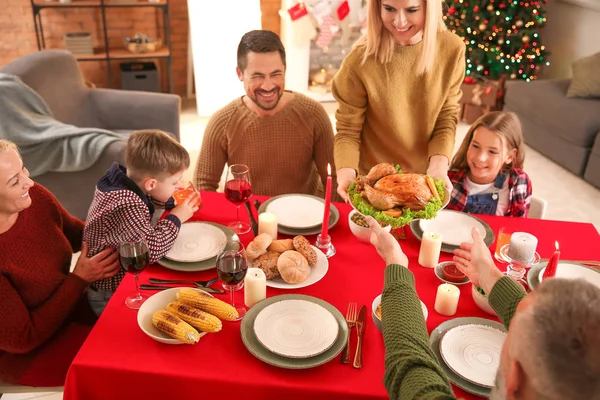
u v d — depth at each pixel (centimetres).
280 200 203
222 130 238
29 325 160
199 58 493
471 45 499
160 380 130
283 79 225
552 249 184
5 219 161
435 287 162
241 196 180
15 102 300
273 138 238
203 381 128
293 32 516
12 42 496
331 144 246
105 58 482
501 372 89
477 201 227
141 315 142
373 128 230
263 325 141
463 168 233
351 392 125
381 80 213
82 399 134
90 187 310
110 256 175
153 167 176
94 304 188
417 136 228
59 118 343
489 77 515
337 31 543
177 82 557
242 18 484
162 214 192
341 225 192
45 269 170
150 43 498
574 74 447
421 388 95
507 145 216
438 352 136
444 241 183
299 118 238
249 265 163
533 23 498
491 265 143
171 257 168
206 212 198
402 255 132
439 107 220
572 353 75
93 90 369
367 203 166
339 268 169
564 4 538
